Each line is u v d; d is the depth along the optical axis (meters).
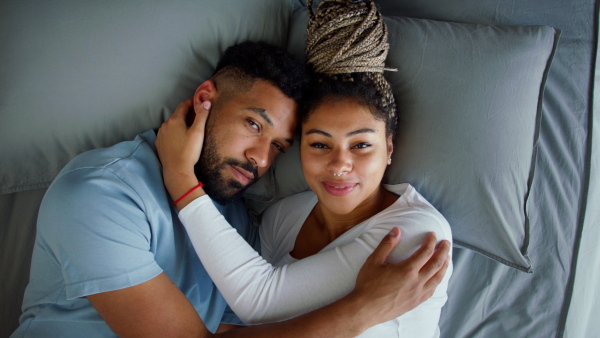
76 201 0.82
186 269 1.00
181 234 0.99
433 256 0.82
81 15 1.01
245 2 1.10
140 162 0.94
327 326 0.78
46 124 1.04
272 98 0.94
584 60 1.14
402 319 0.88
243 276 0.87
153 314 0.83
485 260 1.15
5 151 1.05
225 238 0.89
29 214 1.12
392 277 0.79
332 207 0.92
